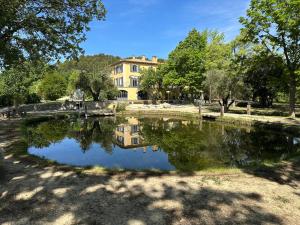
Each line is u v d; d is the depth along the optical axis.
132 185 5.80
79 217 4.32
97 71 41.12
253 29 19.44
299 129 14.70
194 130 18.88
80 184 5.86
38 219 4.26
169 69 41.56
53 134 17.80
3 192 5.39
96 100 41.72
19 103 30.02
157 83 47.91
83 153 11.86
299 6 16.25
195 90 39.41
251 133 16.97
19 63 13.27
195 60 37.78
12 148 9.66
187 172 6.71
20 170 6.93
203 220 4.21
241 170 6.95
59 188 5.62
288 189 5.60
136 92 53.78
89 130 19.88
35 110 35.03
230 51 34.56
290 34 17.88
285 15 16.80
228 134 16.78
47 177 6.35
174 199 5.04
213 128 19.56
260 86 29.02
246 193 5.35
